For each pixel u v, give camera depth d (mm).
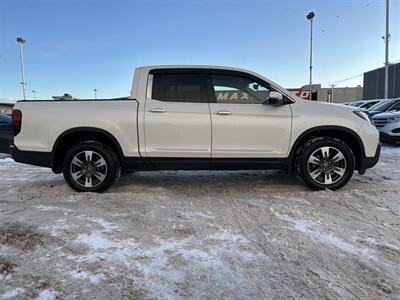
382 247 3121
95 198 4672
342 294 2432
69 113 4871
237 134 4844
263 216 3924
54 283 2541
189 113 4812
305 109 4926
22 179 6086
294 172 5469
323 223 3689
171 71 4965
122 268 2756
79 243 3205
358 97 56906
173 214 4012
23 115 4906
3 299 2340
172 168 4961
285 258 2938
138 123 4820
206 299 2381
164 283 2559
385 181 5605
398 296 2410
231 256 2971
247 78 4953
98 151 4887
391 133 10031
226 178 5855
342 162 4930
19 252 3023
